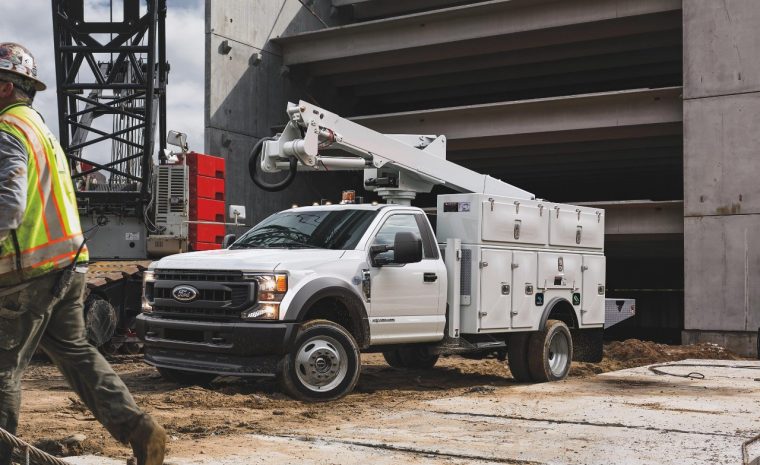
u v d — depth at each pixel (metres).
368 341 8.98
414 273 9.45
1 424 3.99
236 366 8.39
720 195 20.61
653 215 24.11
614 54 26.94
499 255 10.23
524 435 6.49
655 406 8.19
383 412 7.67
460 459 5.59
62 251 4.07
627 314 15.77
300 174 30.08
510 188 12.19
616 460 5.61
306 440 6.14
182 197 15.55
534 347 10.64
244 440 6.11
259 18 28.47
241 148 27.70
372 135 10.54
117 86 17.09
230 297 8.48
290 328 8.27
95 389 4.25
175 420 7.08
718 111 20.77
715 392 9.55
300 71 30.11
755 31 20.42
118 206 15.49
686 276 20.91
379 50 27.83
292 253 8.90
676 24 24.27
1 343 3.98
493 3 25.56
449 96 31.41
